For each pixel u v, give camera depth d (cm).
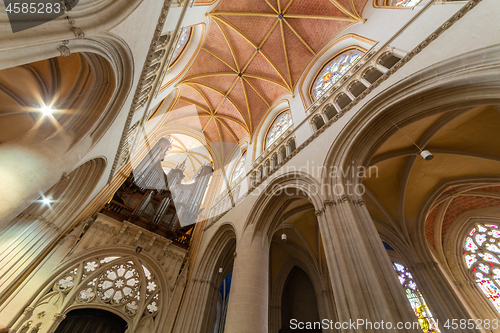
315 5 1433
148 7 547
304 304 1307
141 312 993
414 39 770
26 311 773
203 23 1354
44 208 854
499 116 789
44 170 491
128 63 618
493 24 526
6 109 672
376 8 1232
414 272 954
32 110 666
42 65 612
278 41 1595
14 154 464
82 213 1070
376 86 795
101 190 1195
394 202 1072
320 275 1177
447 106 643
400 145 899
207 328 1025
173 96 1612
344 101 1052
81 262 970
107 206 1210
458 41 591
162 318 1013
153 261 1141
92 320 1029
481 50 514
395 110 712
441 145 913
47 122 593
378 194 1077
